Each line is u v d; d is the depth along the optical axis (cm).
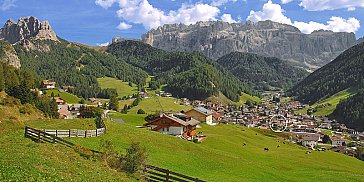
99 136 6656
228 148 9731
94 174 3725
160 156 6253
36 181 3000
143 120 14338
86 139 6131
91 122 7981
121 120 13875
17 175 3036
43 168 3450
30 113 9769
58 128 7088
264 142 12950
